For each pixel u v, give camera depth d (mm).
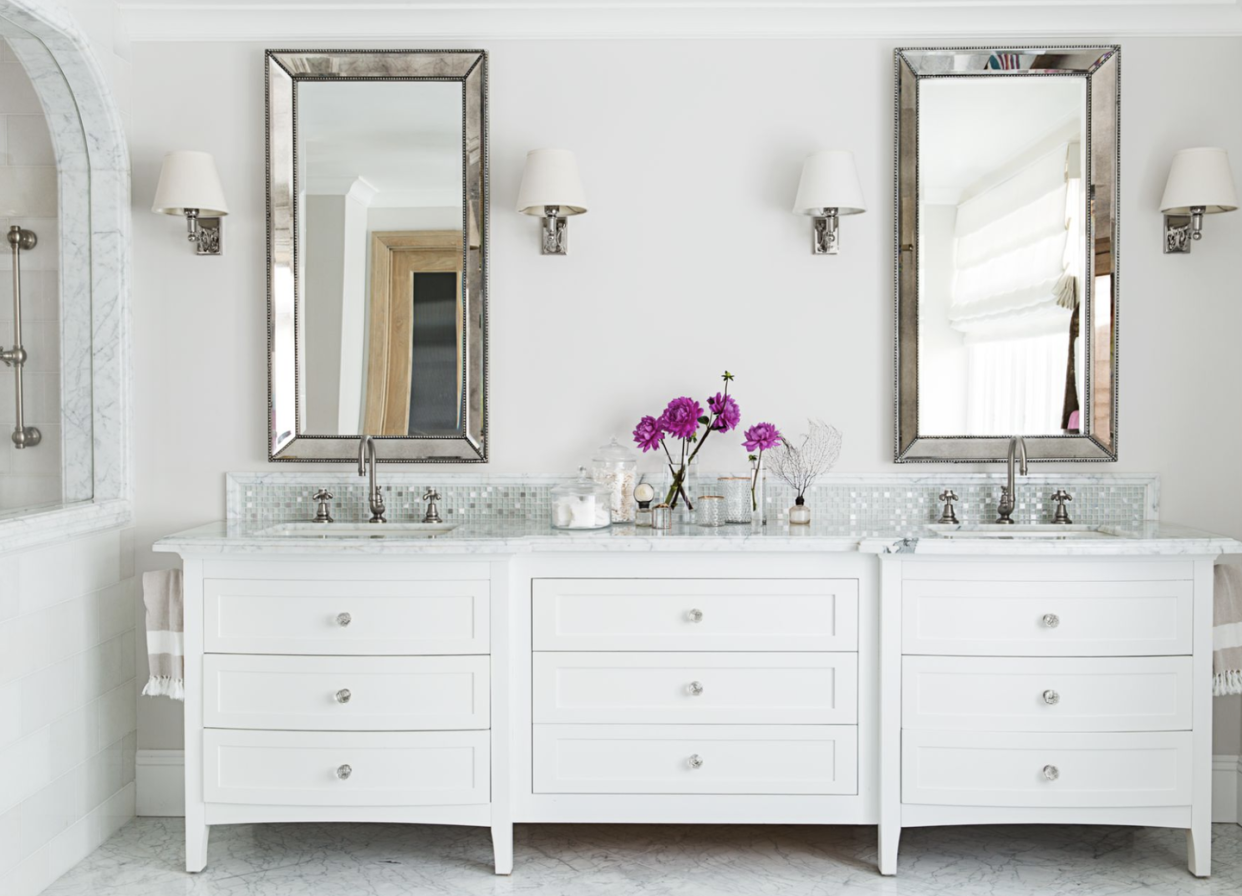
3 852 2346
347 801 2537
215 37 2943
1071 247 2920
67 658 2625
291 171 2934
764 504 2900
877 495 2971
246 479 2979
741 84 2951
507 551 2490
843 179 2750
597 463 2832
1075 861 2654
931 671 2520
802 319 2971
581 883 2512
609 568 2539
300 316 2953
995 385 2939
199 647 2543
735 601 2541
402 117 2938
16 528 2367
